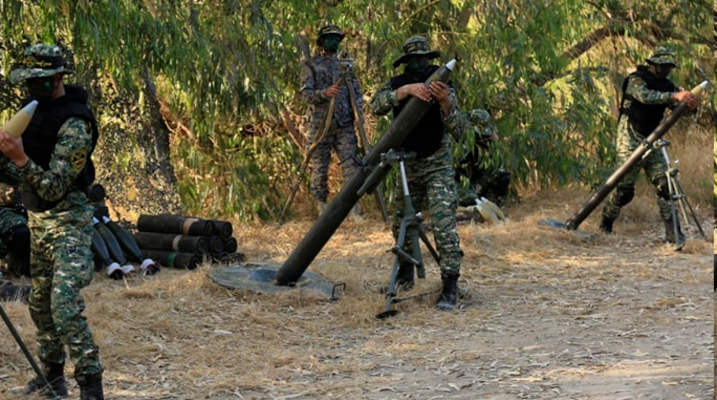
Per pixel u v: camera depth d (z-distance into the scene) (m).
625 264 10.26
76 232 5.46
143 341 7.10
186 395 5.92
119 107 11.09
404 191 7.95
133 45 10.23
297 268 8.61
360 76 13.09
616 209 11.81
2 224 8.80
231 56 10.99
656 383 5.85
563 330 7.43
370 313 7.91
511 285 9.16
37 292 5.66
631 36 14.29
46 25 10.02
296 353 6.91
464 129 8.06
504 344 7.04
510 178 13.40
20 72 5.30
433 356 6.73
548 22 12.80
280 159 12.91
